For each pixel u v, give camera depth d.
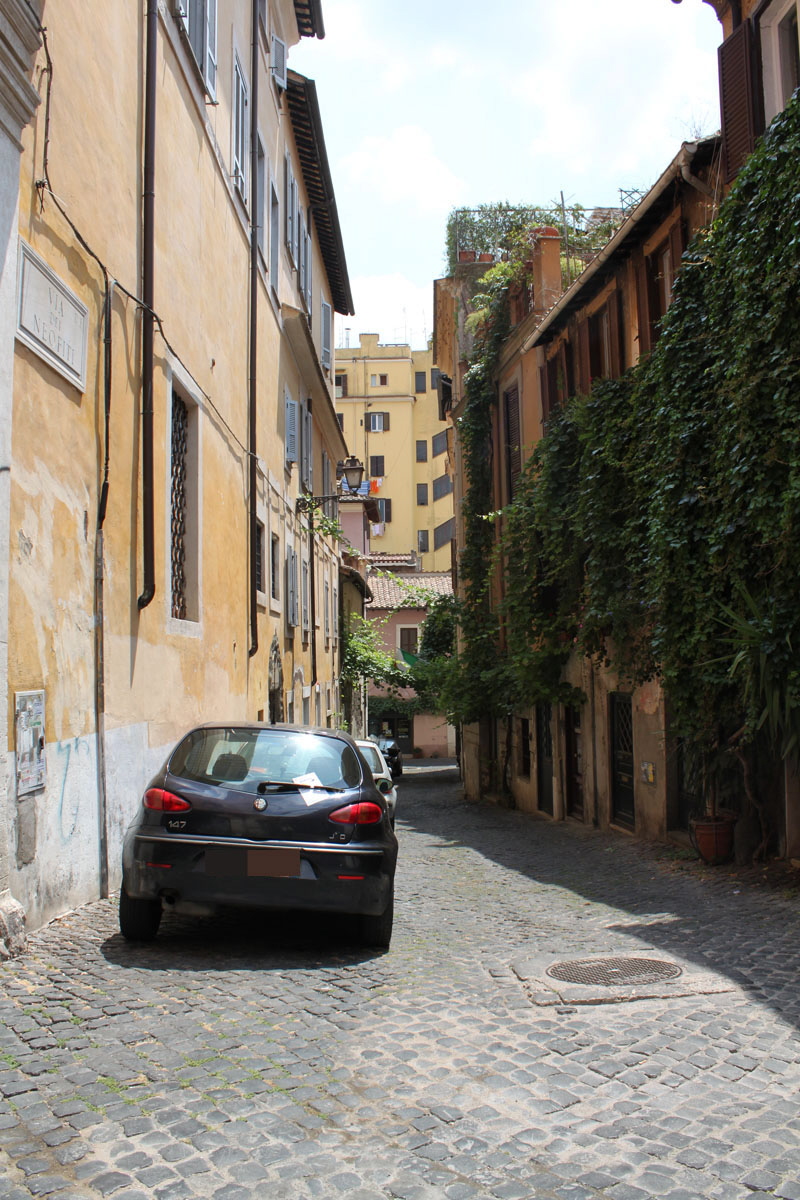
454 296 28.00
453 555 30.11
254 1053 4.25
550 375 18.34
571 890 9.77
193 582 11.68
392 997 5.31
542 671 17.75
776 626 8.52
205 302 12.39
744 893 8.62
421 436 69.12
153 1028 4.52
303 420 24.06
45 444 6.66
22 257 6.18
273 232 19.58
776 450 8.74
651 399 11.86
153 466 9.31
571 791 18.39
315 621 25.78
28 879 6.17
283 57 19.08
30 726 6.20
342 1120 3.60
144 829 6.11
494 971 6.04
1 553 5.68
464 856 13.45
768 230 8.84
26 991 5.00
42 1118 3.50
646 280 13.61
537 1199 3.06
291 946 6.45
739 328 9.19
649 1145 3.46
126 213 8.78
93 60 7.86
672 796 13.01
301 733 6.79
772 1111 3.76
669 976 5.79
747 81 10.53
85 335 7.50
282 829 6.09
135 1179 3.09
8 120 5.87
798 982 5.57
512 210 27.91
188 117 11.42
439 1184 3.14
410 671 48.16
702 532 10.21
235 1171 3.17
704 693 10.21
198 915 7.22
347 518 44.28
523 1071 4.18
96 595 7.68
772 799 10.02
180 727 10.56
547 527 16.17
